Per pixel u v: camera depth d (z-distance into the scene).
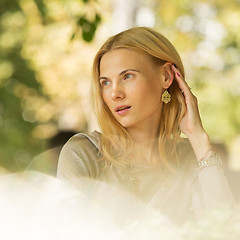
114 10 17.98
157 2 25.34
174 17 25.59
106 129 5.03
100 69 4.95
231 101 26.00
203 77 26.50
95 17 9.93
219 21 26.59
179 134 5.32
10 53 26.88
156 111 5.10
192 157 5.26
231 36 26.66
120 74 4.84
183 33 25.80
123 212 4.80
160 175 5.01
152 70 4.98
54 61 21.19
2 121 27.53
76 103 22.42
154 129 5.11
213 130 25.31
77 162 4.91
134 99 4.86
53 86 21.34
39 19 22.97
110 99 4.90
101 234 3.97
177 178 5.05
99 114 5.05
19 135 27.06
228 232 3.74
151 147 5.09
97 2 10.01
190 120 5.25
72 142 5.02
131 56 4.86
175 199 4.98
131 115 4.88
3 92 27.16
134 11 18.17
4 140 27.05
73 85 21.25
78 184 4.81
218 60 26.92
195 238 3.72
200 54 26.53
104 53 4.95
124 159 4.96
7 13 26.02
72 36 9.96
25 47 23.23
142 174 4.96
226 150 13.96
